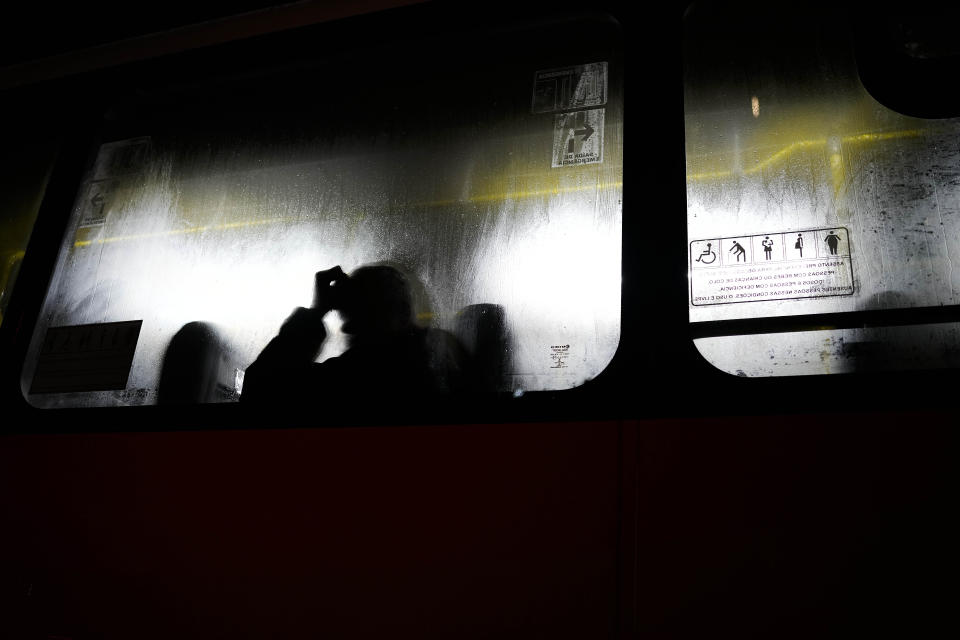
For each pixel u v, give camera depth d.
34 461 1.94
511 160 2.04
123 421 1.91
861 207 1.71
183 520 1.74
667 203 1.70
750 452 1.44
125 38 2.48
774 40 1.89
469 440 1.61
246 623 1.60
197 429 1.84
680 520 1.42
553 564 1.45
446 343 1.92
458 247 2.04
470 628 1.45
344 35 2.21
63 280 2.20
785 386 1.49
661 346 1.59
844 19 1.89
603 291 1.79
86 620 1.73
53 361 2.09
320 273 2.14
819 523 1.36
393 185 2.18
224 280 2.20
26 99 2.48
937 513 1.31
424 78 2.21
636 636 1.36
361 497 1.63
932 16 1.80
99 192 2.31
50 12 2.41
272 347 2.02
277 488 1.70
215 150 2.34
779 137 1.80
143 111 2.40
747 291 1.62
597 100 1.97
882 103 1.78
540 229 1.94
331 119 2.28
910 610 1.27
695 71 1.87
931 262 1.62
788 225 1.69
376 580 1.55
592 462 1.51
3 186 2.41
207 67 2.33
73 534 1.82
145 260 2.23
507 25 2.05
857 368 1.53
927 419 1.38
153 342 2.10
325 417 1.76
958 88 1.75
